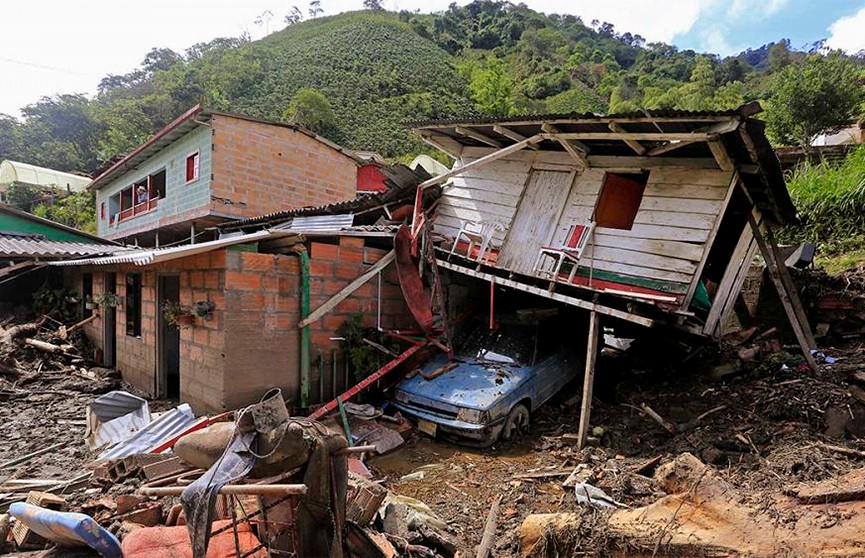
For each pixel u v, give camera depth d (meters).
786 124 17.19
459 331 8.95
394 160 35.34
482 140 8.36
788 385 6.28
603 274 7.11
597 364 9.28
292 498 3.00
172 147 15.50
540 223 7.85
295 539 2.97
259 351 6.85
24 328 10.51
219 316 6.62
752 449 5.34
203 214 13.78
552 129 6.84
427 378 7.32
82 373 9.55
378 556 3.36
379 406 7.48
